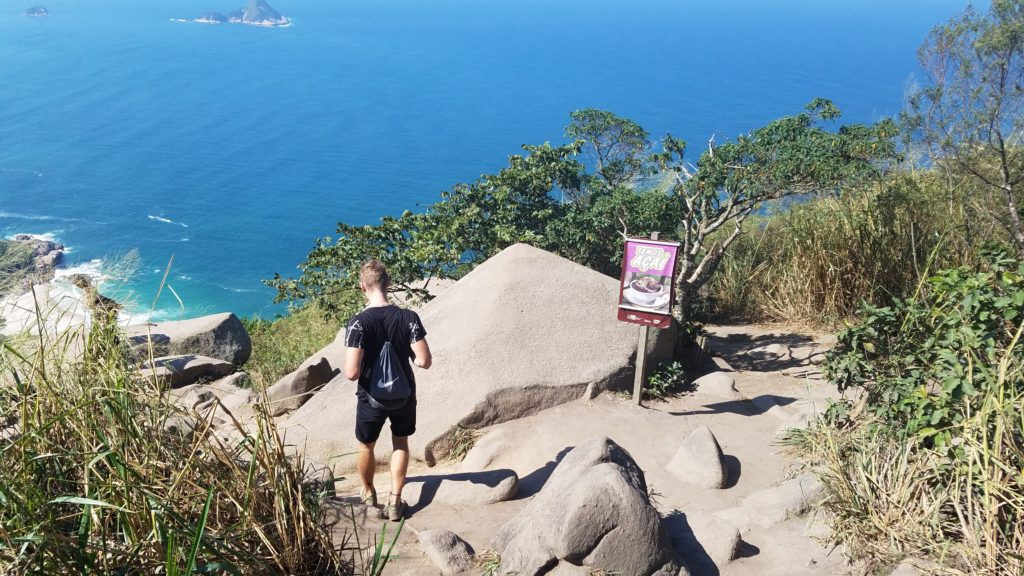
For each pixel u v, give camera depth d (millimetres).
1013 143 8648
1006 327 4730
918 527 4066
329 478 4406
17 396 3406
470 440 6395
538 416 6625
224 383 8984
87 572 2766
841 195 10094
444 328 7660
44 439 3109
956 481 4039
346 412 6898
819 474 4852
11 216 161375
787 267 10703
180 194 192250
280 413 7738
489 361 6926
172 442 3502
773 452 5730
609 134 12258
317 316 15320
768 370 8656
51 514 2865
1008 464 3963
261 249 144875
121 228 156000
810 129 8930
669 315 6605
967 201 9133
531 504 4039
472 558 3930
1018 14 7766
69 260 121438
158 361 8227
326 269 11688
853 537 4184
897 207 9633
